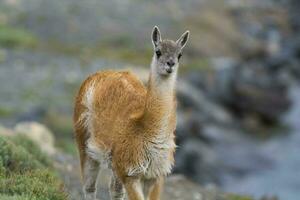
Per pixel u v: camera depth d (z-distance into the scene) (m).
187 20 99.56
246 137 73.75
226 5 110.81
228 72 80.81
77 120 28.03
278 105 80.75
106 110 26.12
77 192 32.94
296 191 63.19
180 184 40.19
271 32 106.50
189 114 71.56
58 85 70.25
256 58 96.75
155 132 23.80
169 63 23.39
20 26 91.19
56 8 97.00
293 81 91.38
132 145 24.08
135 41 90.44
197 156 65.88
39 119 58.97
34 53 81.38
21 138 36.53
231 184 64.06
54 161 38.78
